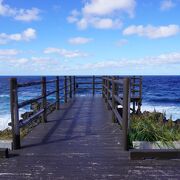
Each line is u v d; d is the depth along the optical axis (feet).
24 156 15.01
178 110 98.99
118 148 16.42
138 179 11.96
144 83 294.05
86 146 16.89
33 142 17.87
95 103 41.68
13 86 16.03
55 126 23.41
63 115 29.66
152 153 14.49
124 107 15.83
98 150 16.01
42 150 16.05
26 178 12.06
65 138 19.01
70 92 49.21
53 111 32.68
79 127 22.93
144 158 14.48
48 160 14.34
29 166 13.51
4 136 21.52
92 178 12.06
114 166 13.50
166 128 20.58
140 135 17.94
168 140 17.99
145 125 19.30
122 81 16.69
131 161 14.21
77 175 12.39
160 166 13.53
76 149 16.24
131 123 20.18
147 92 186.70
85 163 13.91
